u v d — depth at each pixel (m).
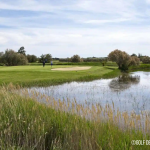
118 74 34.16
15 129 5.26
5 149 4.23
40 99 11.27
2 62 68.94
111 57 49.88
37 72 27.95
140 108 10.60
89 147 4.42
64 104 10.06
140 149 4.63
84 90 16.45
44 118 6.02
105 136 5.17
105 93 15.19
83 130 5.31
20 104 7.64
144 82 22.83
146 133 6.00
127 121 7.12
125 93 15.27
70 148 4.46
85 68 40.25
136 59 53.22
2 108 6.85
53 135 5.31
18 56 69.06
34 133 5.02
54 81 20.66
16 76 23.25
